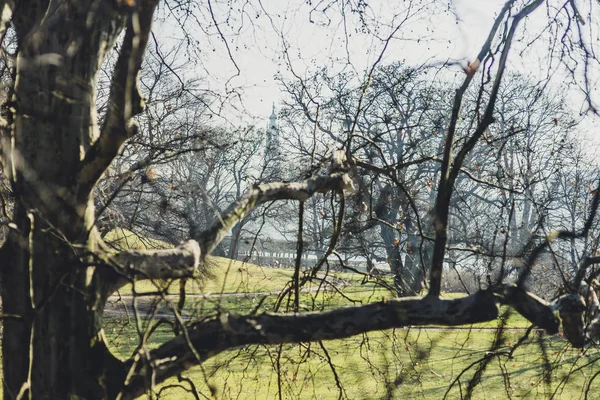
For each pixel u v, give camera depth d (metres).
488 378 16.39
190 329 5.95
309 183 6.46
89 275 6.11
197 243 5.80
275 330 5.87
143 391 6.02
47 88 6.06
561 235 6.25
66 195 6.04
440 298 5.94
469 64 6.09
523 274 6.07
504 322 7.96
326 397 13.38
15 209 6.16
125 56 5.61
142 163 7.14
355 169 7.48
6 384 6.11
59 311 6.04
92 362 6.10
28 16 6.23
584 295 6.93
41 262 6.09
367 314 5.89
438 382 16.20
